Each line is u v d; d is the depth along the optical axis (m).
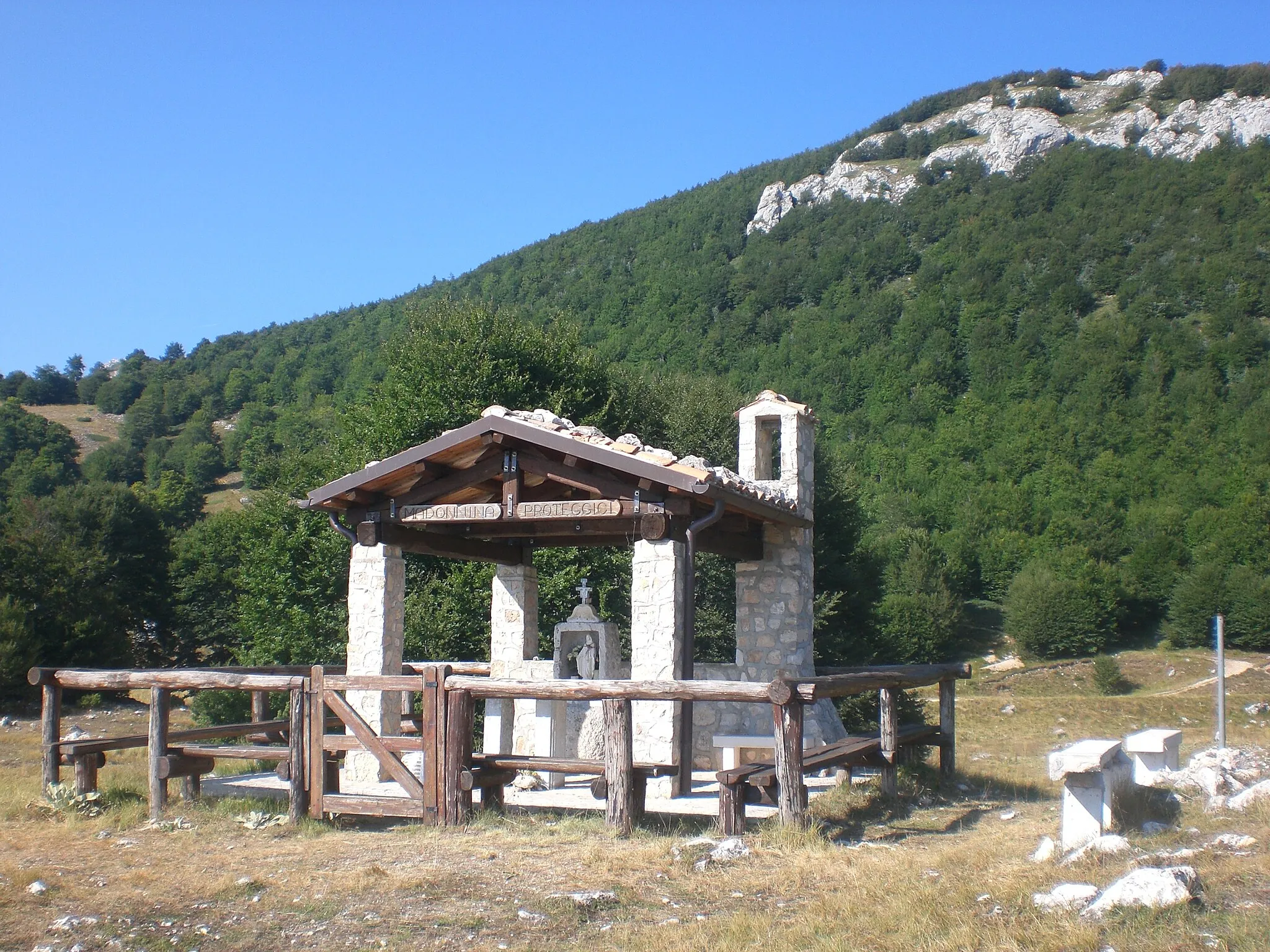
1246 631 57.44
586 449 11.60
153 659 49.34
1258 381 82.31
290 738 10.61
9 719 28.56
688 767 11.48
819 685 9.37
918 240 116.56
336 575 28.56
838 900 7.25
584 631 13.58
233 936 7.02
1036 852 8.30
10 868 8.80
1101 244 104.69
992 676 56.00
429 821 10.04
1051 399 84.50
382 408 28.02
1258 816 9.16
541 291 120.06
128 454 98.50
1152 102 144.38
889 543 69.50
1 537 38.72
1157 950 5.68
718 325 101.38
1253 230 100.31
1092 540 71.00
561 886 7.92
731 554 14.03
